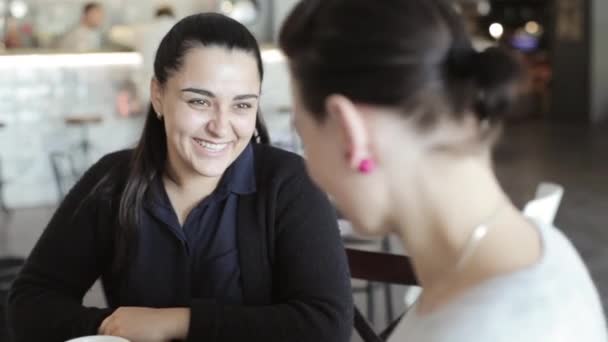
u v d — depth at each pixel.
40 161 8.74
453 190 0.86
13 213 8.42
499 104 0.85
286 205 1.89
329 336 1.77
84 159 8.82
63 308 1.84
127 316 1.73
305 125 0.93
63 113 8.72
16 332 1.89
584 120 15.04
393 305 4.88
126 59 8.83
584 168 10.21
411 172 0.87
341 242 1.91
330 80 0.87
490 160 0.90
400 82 0.83
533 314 0.80
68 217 1.98
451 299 0.84
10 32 9.25
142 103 8.55
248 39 1.81
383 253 2.47
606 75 14.80
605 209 7.89
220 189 1.88
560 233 0.94
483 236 0.86
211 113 1.79
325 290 1.81
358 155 0.86
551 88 15.60
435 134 0.85
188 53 1.76
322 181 0.93
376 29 0.84
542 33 16.75
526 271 0.83
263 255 1.88
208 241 1.89
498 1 17.00
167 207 1.88
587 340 0.83
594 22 14.66
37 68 8.59
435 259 0.88
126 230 1.89
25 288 1.93
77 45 9.26
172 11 9.65
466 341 0.79
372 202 0.89
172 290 1.90
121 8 9.91
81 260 1.96
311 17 0.90
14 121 8.59
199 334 1.71
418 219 0.88
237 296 1.88
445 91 0.84
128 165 1.99
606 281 5.55
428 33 0.84
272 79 9.14
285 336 1.74
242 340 1.73
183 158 1.82
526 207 2.67
